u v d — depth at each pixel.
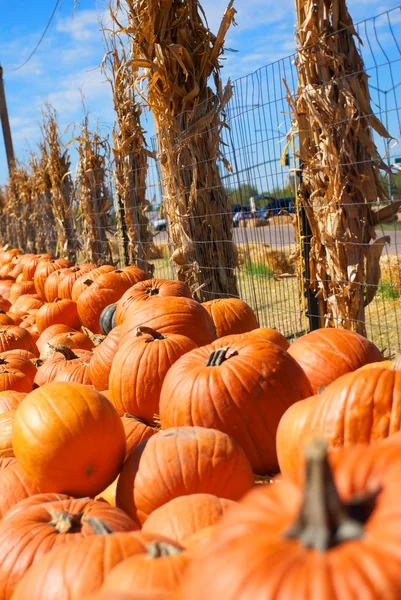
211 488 3.15
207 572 1.34
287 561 1.28
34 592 2.21
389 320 8.19
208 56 7.73
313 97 5.38
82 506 2.90
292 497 1.46
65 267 11.92
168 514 2.71
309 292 5.88
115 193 10.52
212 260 7.73
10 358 6.15
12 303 12.40
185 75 7.72
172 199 7.73
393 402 2.73
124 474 3.31
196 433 3.33
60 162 15.55
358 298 5.53
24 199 21.20
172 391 3.79
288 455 2.99
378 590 1.19
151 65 7.54
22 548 2.60
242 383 3.62
